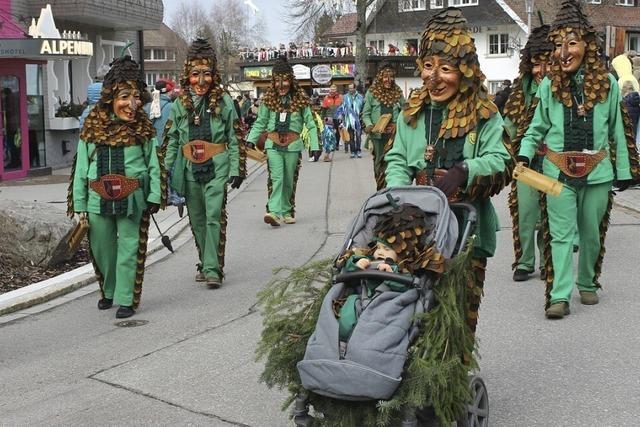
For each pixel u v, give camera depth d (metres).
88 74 24.83
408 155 5.27
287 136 12.91
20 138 19.48
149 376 6.14
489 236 5.18
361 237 4.59
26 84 20.02
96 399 5.70
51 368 6.41
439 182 4.79
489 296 8.16
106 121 7.69
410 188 4.71
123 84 7.66
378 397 3.87
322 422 4.17
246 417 5.30
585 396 5.47
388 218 4.32
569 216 7.22
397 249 4.25
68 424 5.27
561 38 7.09
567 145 7.16
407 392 3.92
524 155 7.21
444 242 4.36
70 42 17.92
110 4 22.98
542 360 6.20
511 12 50.09
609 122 7.24
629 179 7.30
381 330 3.95
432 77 5.04
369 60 48.31
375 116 16.33
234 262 10.39
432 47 5.06
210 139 8.84
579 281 7.72
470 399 4.29
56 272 9.68
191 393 5.76
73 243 7.95
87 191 7.82
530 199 8.55
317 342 4.04
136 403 5.60
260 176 22.16
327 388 3.91
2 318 7.95
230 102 8.95
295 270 4.70
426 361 3.96
